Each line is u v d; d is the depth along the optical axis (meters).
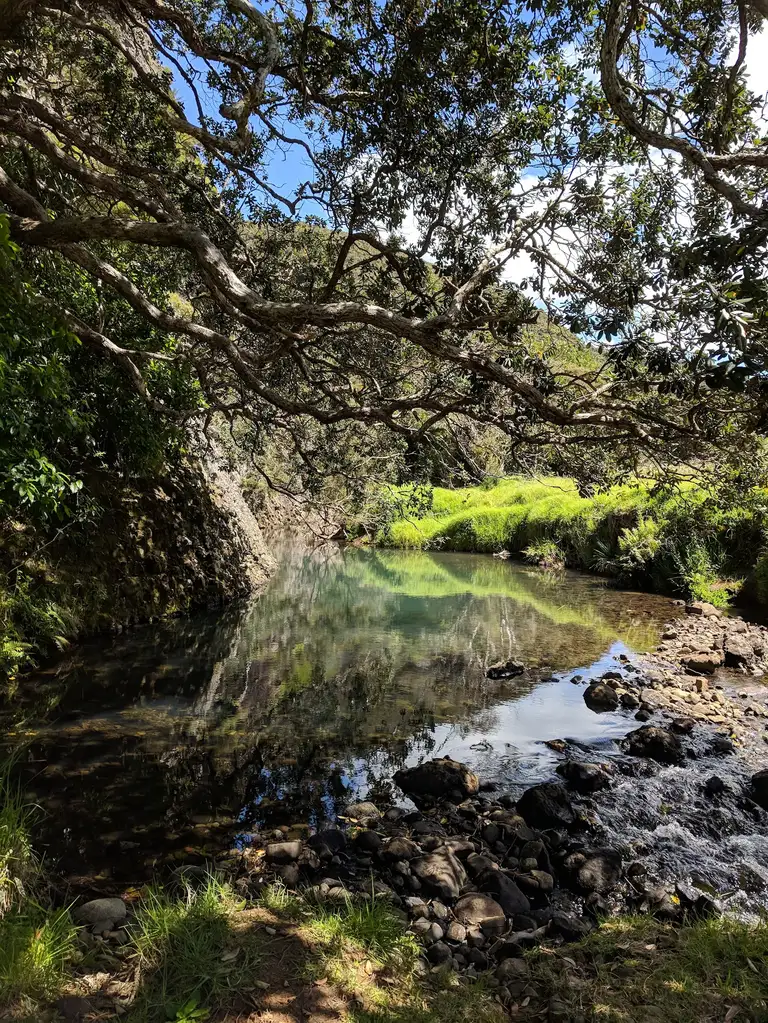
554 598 14.55
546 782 5.56
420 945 3.32
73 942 2.97
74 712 6.60
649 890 3.99
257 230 7.04
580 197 4.09
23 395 5.26
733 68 3.71
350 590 15.38
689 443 4.11
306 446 9.15
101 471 9.74
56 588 8.41
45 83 6.34
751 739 6.56
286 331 4.16
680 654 9.70
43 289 6.68
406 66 4.66
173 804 4.87
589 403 3.82
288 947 3.04
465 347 4.02
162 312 4.88
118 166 5.54
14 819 3.50
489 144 5.01
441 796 5.23
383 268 5.79
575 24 4.53
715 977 2.95
